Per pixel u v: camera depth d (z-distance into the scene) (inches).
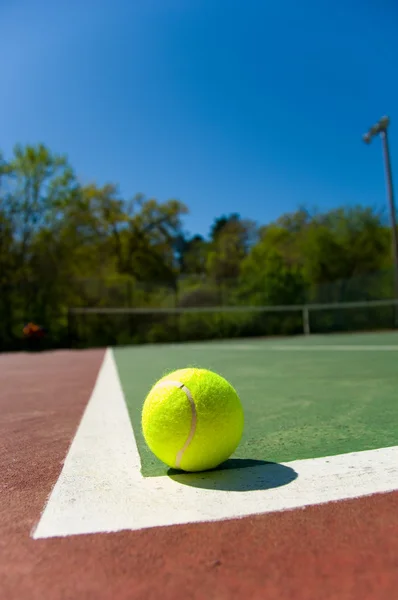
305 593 6.2
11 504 9.7
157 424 10.4
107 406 21.8
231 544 7.5
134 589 6.4
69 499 9.6
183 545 7.5
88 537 7.9
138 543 7.7
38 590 6.5
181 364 43.1
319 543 7.5
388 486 9.8
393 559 7.0
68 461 12.5
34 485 10.9
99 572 6.9
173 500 9.3
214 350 63.2
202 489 9.9
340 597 6.1
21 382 34.2
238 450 12.8
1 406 23.2
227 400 10.6
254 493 9.6
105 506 9.2
